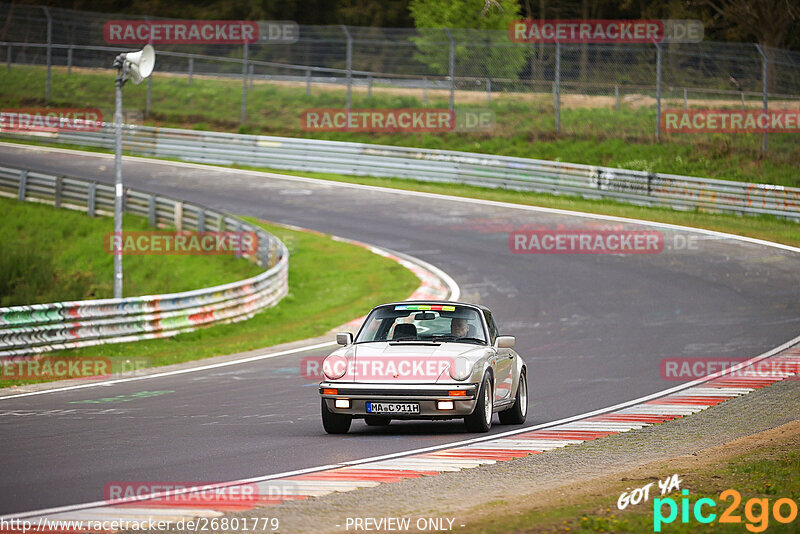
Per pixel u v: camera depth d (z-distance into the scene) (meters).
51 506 27.48
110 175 160.62
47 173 141.25
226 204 143.62
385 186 157.88
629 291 95.62
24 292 93.06
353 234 126.56
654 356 68.38
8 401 52.31
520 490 29.34
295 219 135.50
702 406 49.91
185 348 77.12
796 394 53.19
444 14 192.88
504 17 196.50
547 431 42.66
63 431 42.12
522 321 84.19
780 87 172.62
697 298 91.88
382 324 44.62
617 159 160.62
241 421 45.41
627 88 184.88
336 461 34.78
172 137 182.00
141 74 78.12
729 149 155.25
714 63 181.50
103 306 75.62
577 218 132.62
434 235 124.88
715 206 133.88
